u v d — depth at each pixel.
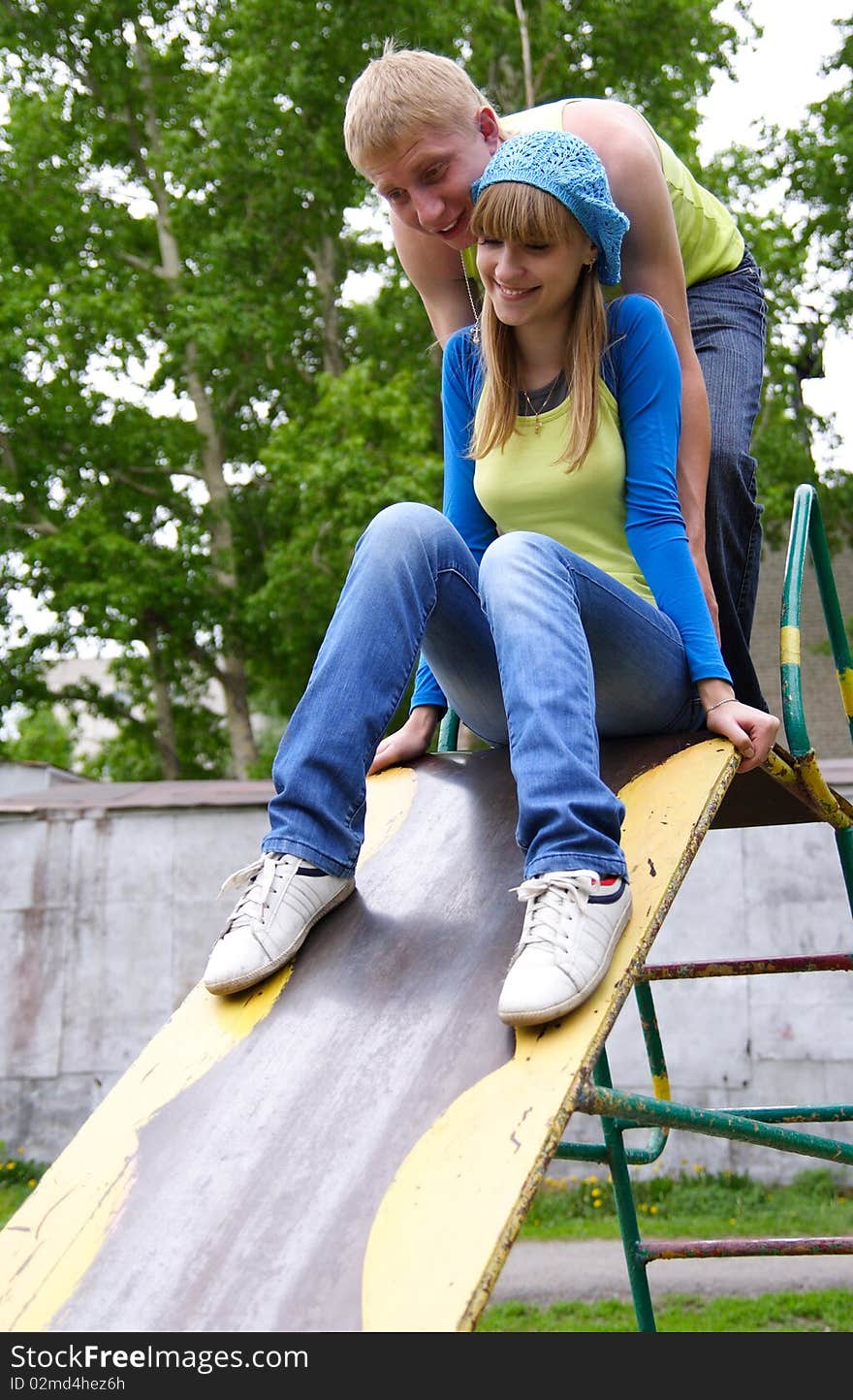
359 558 1.87
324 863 1.78
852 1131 7.71
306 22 14.80
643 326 2.00
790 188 16.11
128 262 17.36
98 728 27.69
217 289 15.85
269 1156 1.45
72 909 8.79
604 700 1.91
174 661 17.77
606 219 1.84
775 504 14.17
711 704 1.90
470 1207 1.29
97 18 17.02
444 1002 1.58
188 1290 1.33
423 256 2.45
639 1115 1.51
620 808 1.63
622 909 1.56
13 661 16.50
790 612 2.21
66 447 16.61
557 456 2.00
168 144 15.84
